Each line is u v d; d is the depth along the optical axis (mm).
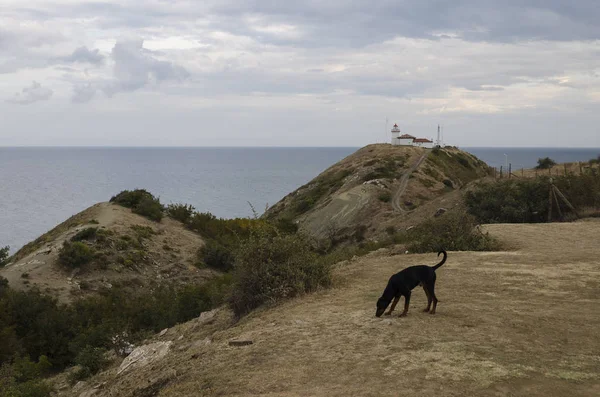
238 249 12711
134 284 35594
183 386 6645
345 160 103500
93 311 26859
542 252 14797
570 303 8852
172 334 14297
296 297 11438
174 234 45281
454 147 110625
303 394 5613
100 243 38781
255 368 6699
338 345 7184
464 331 7344
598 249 15133
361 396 5367
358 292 11062
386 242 24625
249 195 182125
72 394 11688
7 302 25656
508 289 10148
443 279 11555
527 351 6418
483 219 31750
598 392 5152
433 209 45969
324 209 68625
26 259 36844
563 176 32812
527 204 30859
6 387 13477
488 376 5625
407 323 7883
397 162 89125
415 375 5805
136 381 8578
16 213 143375
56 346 22078
